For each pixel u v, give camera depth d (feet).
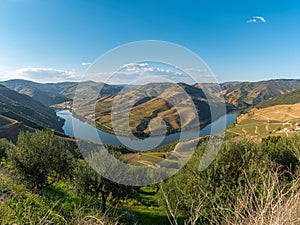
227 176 18.74
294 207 7.64
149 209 43.93
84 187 32.81
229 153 19.70
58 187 45.21
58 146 42.73
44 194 35.29
